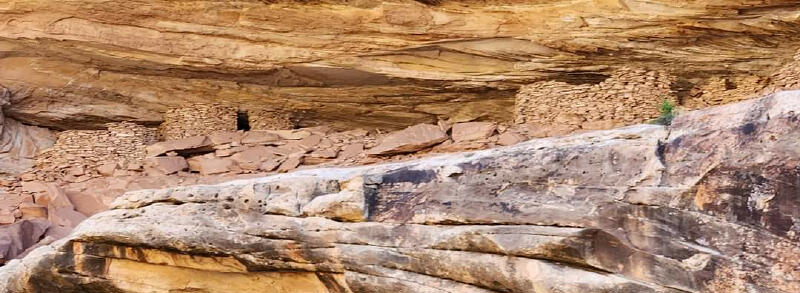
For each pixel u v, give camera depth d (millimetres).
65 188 12891
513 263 6371
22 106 13781
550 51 12781
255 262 7559
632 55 12648
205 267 7895
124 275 8203
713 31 12070
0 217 11875
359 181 7145
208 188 7969
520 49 12820
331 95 14156
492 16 12336
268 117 14500
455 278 6660
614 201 6168
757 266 5590
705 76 12859
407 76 13383
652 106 12148
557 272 6191
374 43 12906
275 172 13039
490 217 6555
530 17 12281
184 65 13344
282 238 7395
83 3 12406
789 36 12016
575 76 13164
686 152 6078
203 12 12594
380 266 6941
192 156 13766
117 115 14188
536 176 6555
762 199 5672
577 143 6652
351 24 12664
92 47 12984
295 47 13102
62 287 8375
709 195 5855
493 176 6723
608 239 6070
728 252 5703
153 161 13227
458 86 13523
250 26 12797
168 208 7988
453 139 12648
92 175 13258
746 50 12352
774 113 5805
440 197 6848
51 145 14117
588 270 6129
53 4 12414
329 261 7223
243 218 7637
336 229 7160
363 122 14781
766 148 5746
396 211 7000
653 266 5895
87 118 14156
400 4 12352
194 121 14164
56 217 11945
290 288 7715
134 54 13141
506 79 13281
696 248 5797
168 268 8086
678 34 12148
